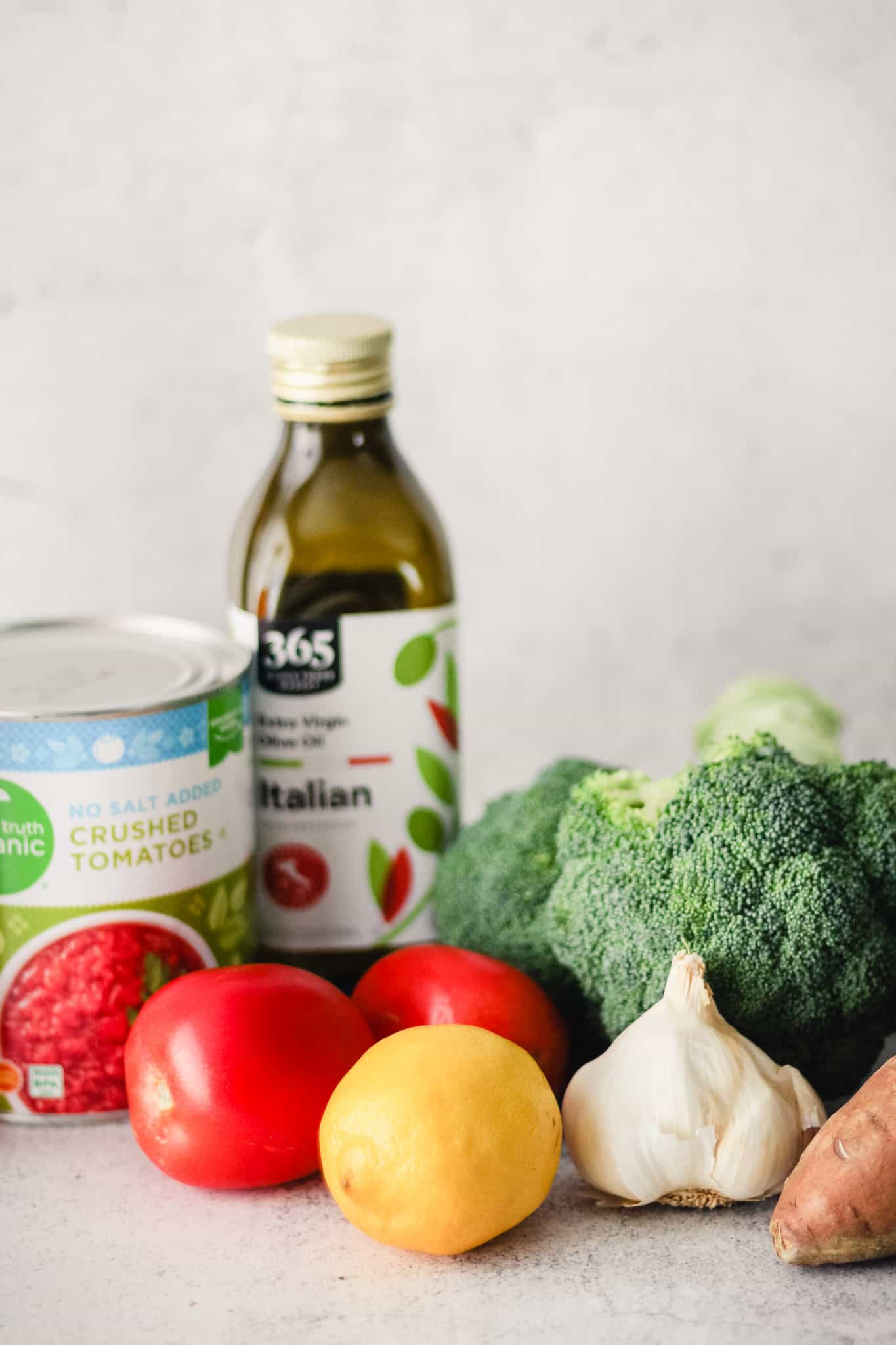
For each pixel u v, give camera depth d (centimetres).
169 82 129
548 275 134
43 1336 73
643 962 87
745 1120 80
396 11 128
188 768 91
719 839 87
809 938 85
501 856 98
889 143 132
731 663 143
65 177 130
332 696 101
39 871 89
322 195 132
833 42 129
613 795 94
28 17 127
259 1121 82
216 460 136
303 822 102
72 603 138
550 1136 78
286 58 129
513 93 130
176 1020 84
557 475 139
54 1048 92
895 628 142
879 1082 76
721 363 136
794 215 133
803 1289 76
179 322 134
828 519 140
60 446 135
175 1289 77
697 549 141
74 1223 83
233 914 95
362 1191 76
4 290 132
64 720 87
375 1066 78
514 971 92
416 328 135
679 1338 72
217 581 139
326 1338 73
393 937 104
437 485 139
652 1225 82
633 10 129
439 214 133
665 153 132
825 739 117
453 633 104
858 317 135
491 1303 75
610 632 142
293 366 98
